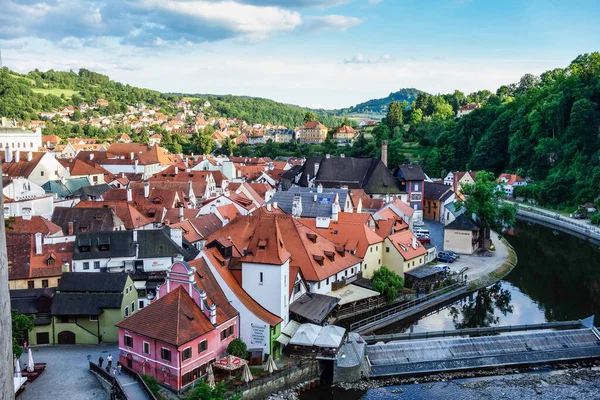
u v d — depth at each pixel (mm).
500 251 131625
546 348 75812
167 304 60906
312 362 66188
